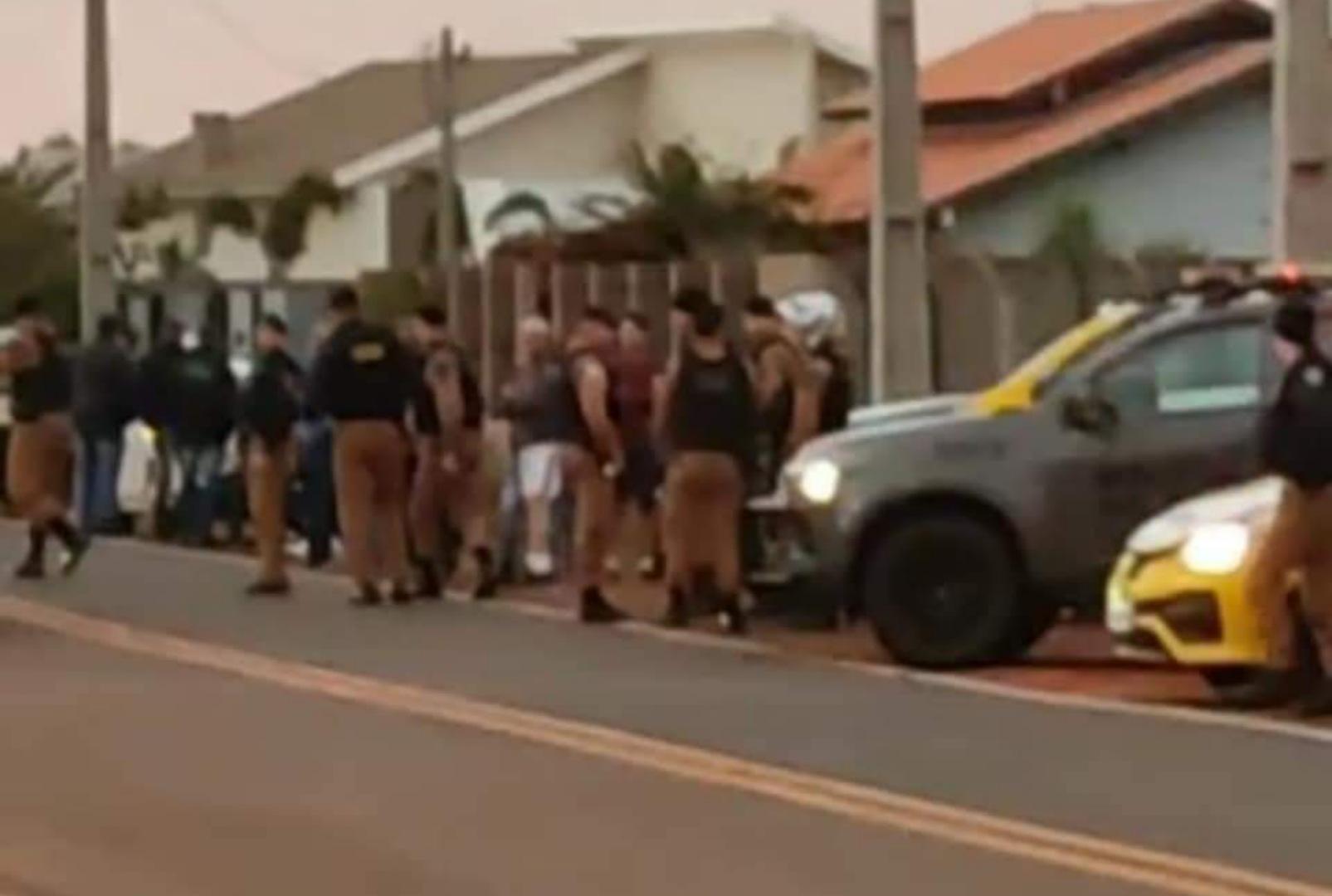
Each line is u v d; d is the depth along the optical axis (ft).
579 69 539.70
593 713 120.78
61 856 91.86
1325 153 151.74
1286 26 151.84
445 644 146.72
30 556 187.52
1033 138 364.99
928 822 94.99
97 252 296.51
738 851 90.68
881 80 176.04
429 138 504.43
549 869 88.43
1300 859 88.43
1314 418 118.73
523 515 175.73
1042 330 217.56
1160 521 126.93
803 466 142.31
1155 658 128.36
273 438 173.17
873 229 183.52
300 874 88.38
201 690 128.88
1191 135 357.20
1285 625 120.26
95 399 220.43
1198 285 141.90
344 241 494.59
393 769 107.34
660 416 157.38
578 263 238.89
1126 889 84.02
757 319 167.22
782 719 119.24
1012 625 138.10
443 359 171.53
